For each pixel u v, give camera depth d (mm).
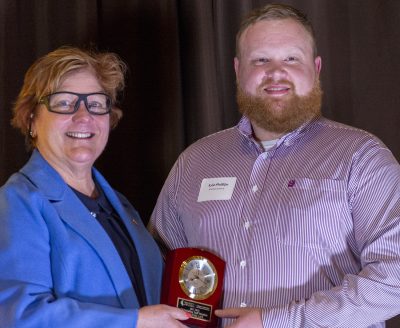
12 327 2045
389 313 2186
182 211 2570
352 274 2262
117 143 3199
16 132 3148
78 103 2334
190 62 3135
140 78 3176
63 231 2209
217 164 2578
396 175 2293
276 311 2201
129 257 2402
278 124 2475
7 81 3166
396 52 3033
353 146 2385
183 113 3160
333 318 2168
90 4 3170
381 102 3055
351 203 2324
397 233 2209
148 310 2154
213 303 2324
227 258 2393
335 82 3096
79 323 2092
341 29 3090
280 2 3129
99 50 3189
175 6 3141
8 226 2158
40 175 2297
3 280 2102
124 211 2492
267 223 2367
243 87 2541
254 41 2531
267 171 2465
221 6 3172
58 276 2176
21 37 3191
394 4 3033
